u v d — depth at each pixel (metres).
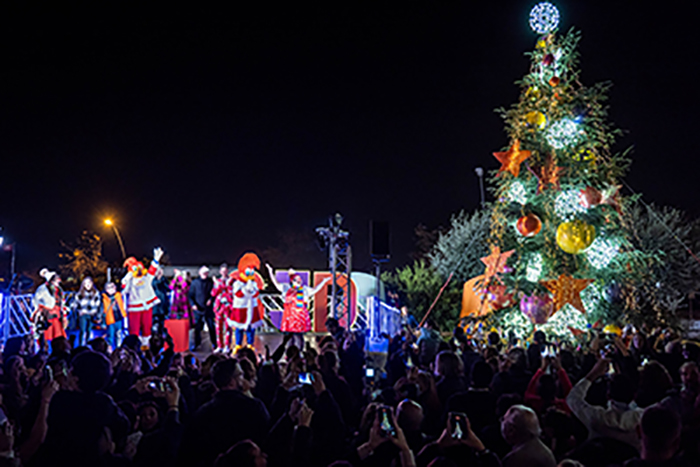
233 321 13.15
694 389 3.96
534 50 11.85
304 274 16.94
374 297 15.82
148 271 13.28
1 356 6.96
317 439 4.10
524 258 12.03
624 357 5.75
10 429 3.29
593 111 11.65
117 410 3.66
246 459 3.16
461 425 3.44
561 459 3.69
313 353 6.00
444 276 20.33
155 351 7.81
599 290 11.75
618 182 12.07
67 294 12.89
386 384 6.88
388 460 3.31
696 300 20.83
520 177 12.09
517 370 5.21
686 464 3.11
